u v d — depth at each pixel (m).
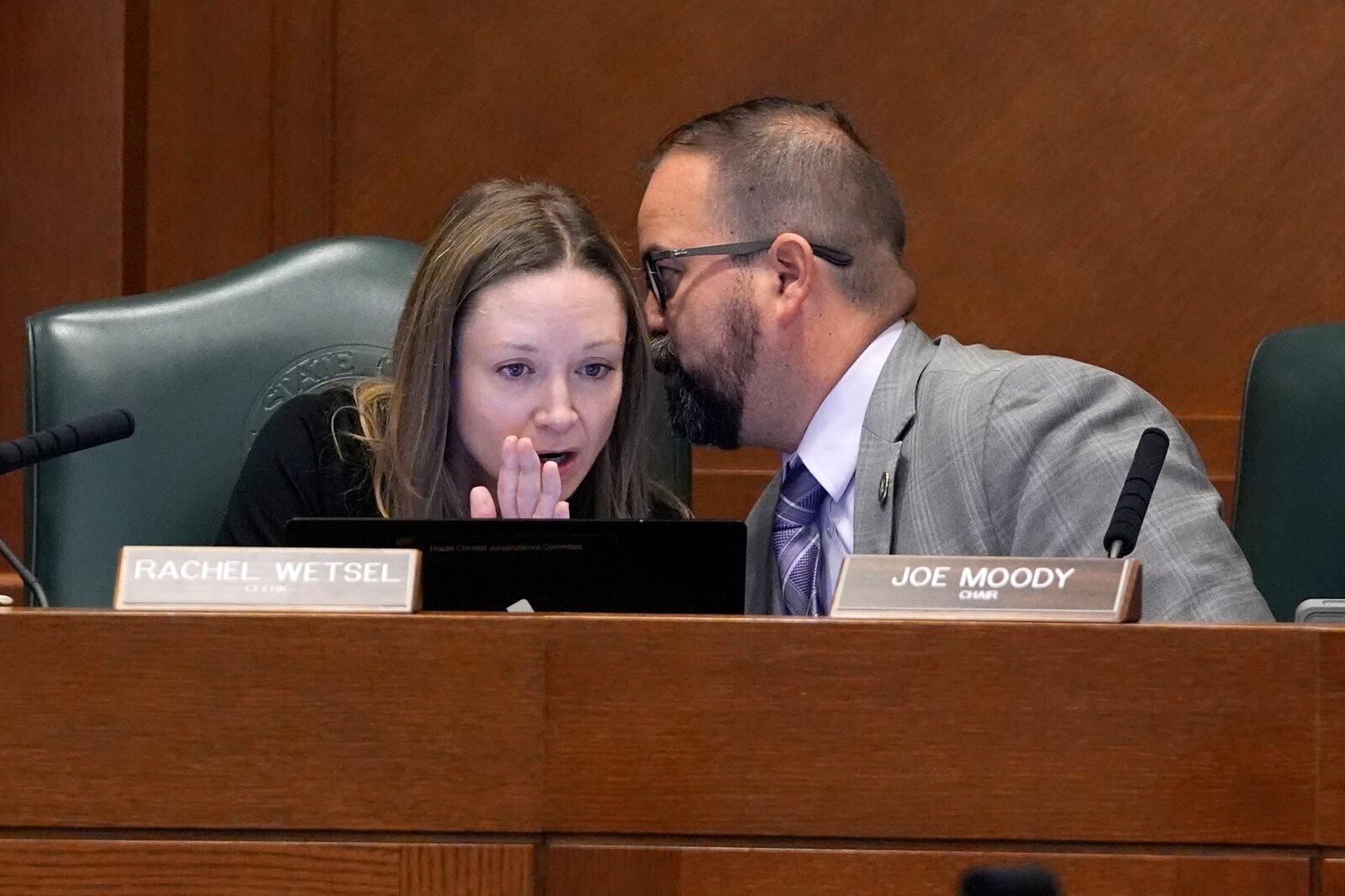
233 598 4.04
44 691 3.88
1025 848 3.80
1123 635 3.81
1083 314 11.10
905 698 3.82
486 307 7.27
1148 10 11.07
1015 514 6.61
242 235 11.39
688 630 3.85
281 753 3.86
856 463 7.10
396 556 4.05
